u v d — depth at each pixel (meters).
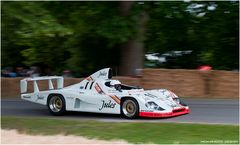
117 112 17.47
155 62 38.84
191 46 37.09
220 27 34.06
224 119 16.27
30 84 28.02
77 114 19.38
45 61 42.69
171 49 37.75
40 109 21.56
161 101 17.14
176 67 38.44
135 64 29.44
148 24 34.00
